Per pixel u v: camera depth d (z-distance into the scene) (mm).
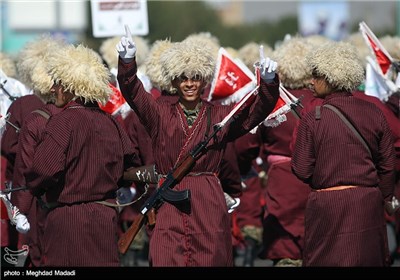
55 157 20344
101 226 20734
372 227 21469
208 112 21266
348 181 21375
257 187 32031
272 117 23266
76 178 20578
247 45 33219
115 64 30609
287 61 26297
